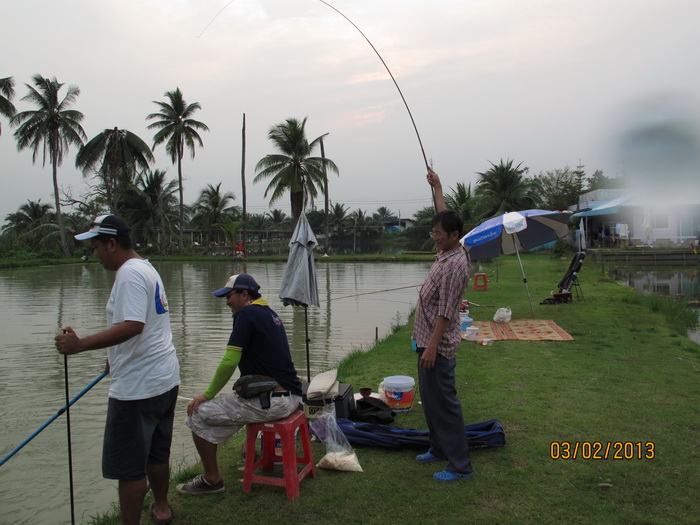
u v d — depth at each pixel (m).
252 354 3.36
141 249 46.78
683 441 4.03
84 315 13.47
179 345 9.45
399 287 19.55
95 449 5.06
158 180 47.06
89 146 42.50
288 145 37.38
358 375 6.29
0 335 10.76
